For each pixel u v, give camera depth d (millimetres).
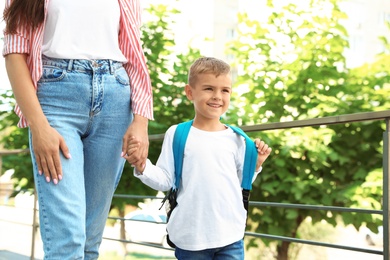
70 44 1991
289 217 5281
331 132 5184
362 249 2426
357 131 5375
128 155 2059
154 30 6332
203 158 2301
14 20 1965
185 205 2279
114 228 7891
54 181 1915
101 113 2039
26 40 1988
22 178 6223
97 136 2082
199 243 2252
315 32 5777
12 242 6949
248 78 5871
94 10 2016
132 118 2170
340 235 6793
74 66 1982
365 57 6043
